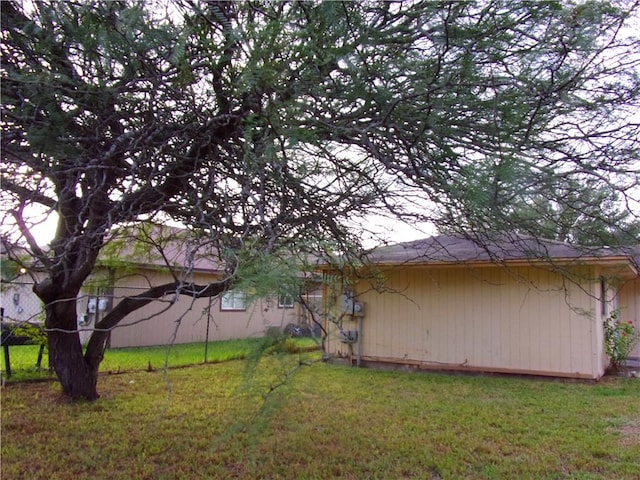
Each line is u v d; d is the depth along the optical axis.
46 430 5.00
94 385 6.28
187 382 7.46
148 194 2.51
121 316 5.95
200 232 2.37
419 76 1.87
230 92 2.03
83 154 2.00
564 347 8.16
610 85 1.89
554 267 3.09
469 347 8.92
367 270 3.85
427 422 5.46
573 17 1.56
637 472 4.02
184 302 13.25
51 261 1.94
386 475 3.95
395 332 9.59
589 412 5.96
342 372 8.94
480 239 3.31
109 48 1.71
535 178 1.81
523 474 3.98
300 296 1.56
